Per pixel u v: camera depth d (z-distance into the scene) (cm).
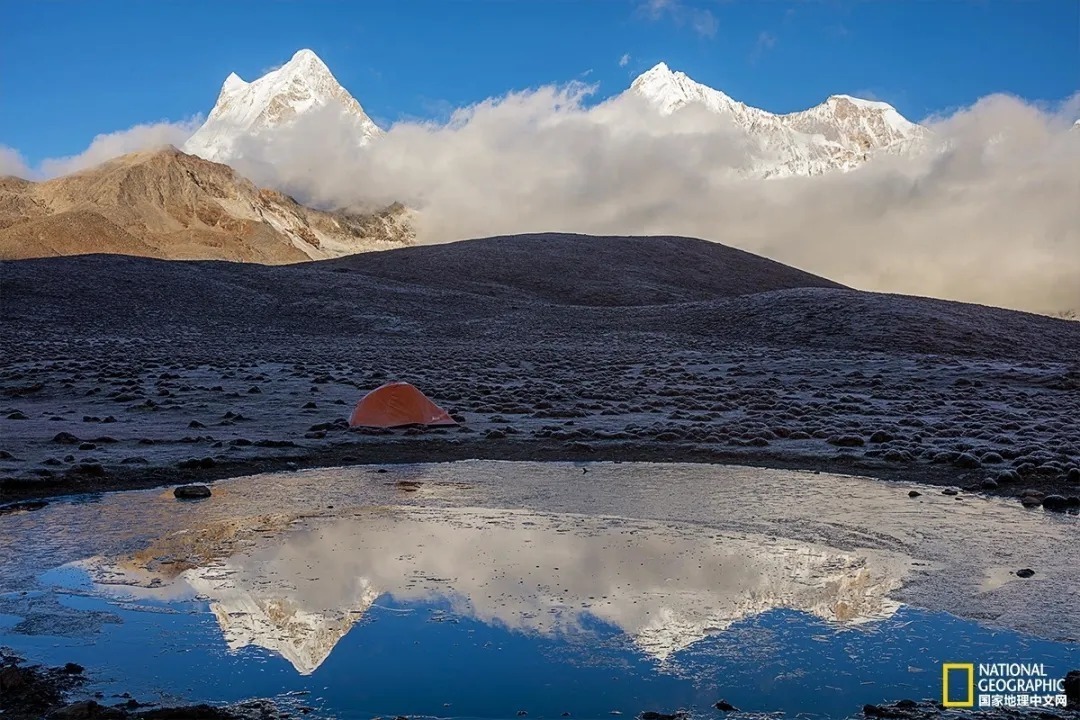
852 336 6150
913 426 2378
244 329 6962
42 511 1421
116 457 1823
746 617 939
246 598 993
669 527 1326
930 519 1370
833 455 1933
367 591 1016
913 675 798
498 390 3206
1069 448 1891
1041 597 998
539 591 1017
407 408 2330
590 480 1706
